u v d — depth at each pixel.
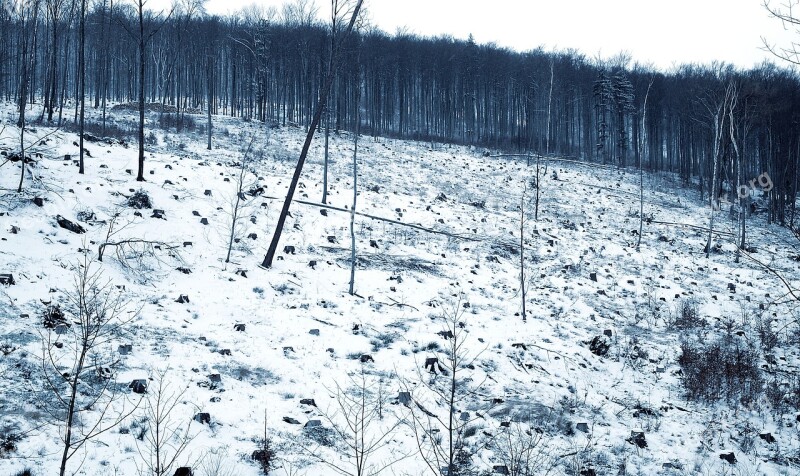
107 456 6.76
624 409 11.90
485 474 8.01
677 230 36.81
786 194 42.50
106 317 11.45
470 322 15.80
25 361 8.85
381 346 13.12
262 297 15.18
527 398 11.48
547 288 21.30
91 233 16.12
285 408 9.29
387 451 8.30
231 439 7.90
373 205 28.31
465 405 10.68
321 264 18.94
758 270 28.38
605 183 51.28
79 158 22.59
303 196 26.50
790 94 46.03
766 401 12.91
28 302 11.25
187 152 34.88
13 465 6.17
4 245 13.45
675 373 14.62
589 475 8.55
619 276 24.48
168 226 18.39
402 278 19.06
